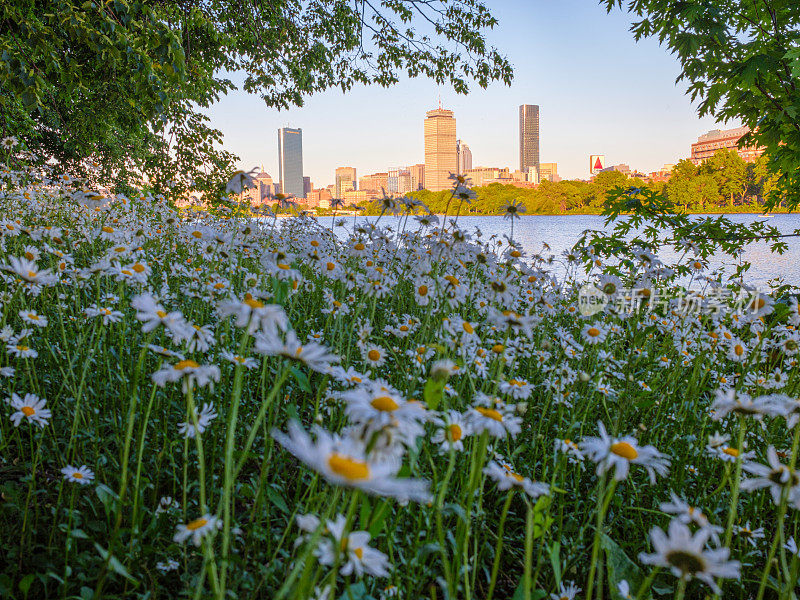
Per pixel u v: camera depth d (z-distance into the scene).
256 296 1.81
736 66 4.42
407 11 9.75
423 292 2.57
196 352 2.30
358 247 3.43
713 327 3.36
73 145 8.81
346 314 3.07
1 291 2.57
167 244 4.41
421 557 1.42
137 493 1.40
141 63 4.58
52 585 1.47
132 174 10.41
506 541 1.90
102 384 2.26
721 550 0.81
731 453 1.67
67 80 4.68
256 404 2.33
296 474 2.08
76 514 1.55
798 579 1.67
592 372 2.60
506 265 3.09
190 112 9.78
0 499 1.72
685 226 5.09
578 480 1.99
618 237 5.11
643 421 2.56
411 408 0.90
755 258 10.71
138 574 1.44
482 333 2.98
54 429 1.99
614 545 1.59
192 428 1.58
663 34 4.60
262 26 9.61
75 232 4.36
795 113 4.35
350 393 0.90
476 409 1.30
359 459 0.68
